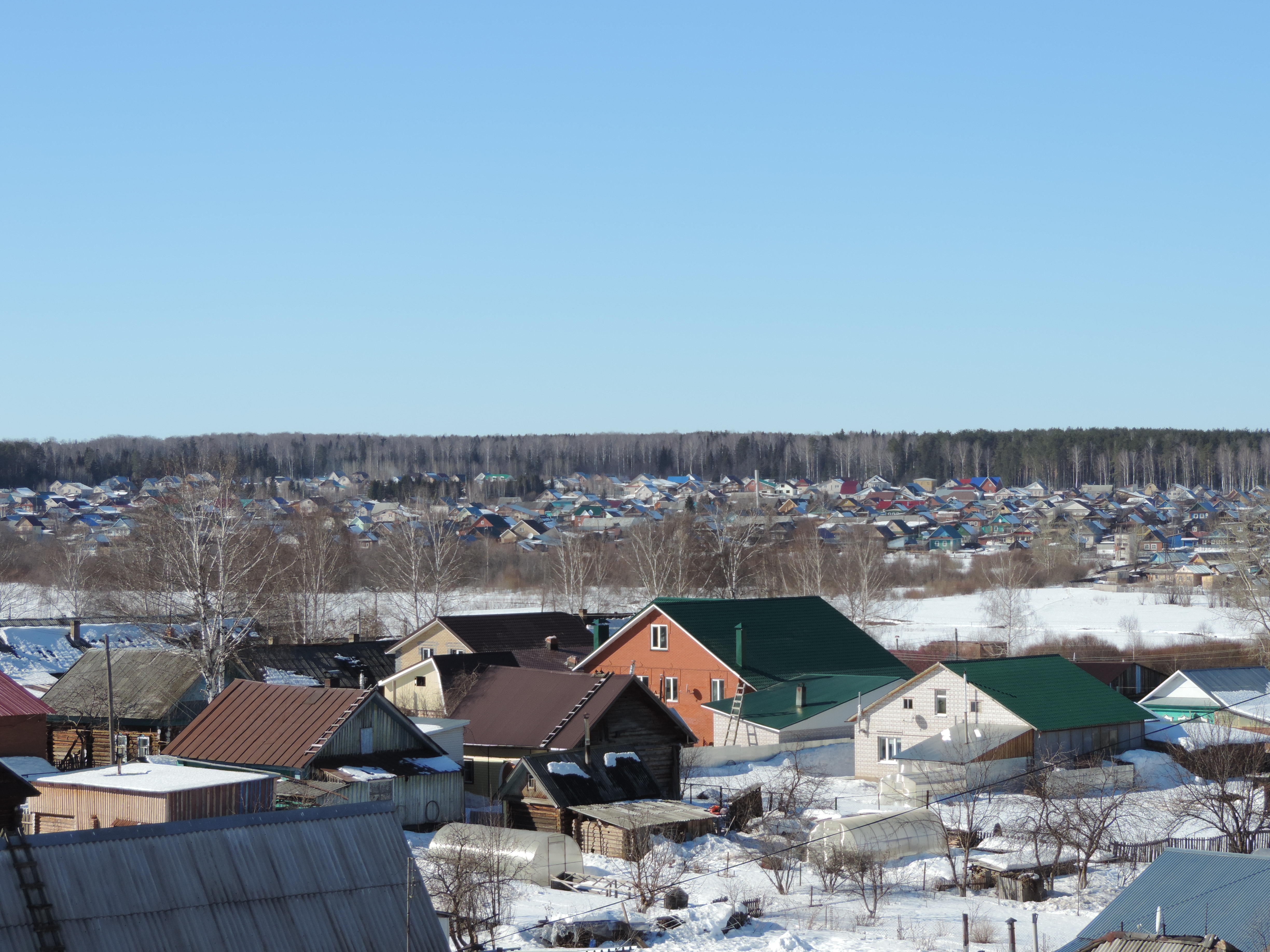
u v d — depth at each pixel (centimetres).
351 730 4909
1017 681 6375
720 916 3781
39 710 5262
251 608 7294
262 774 4569
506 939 3450
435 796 5016
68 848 2264
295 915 2361
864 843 4469
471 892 3394
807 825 5088
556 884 4156
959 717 6178
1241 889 2883
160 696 6119
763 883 4378
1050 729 5966
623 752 5416
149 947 2186
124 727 6056
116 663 6431
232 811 3944
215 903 2308
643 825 4719
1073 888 4331
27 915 2136
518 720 5562
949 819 5206
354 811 2602
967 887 4350
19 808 3656
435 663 6350
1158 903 2941
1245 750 6038
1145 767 6125
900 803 5516
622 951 3350
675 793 5653
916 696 6312
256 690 5169
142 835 2348
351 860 2508
